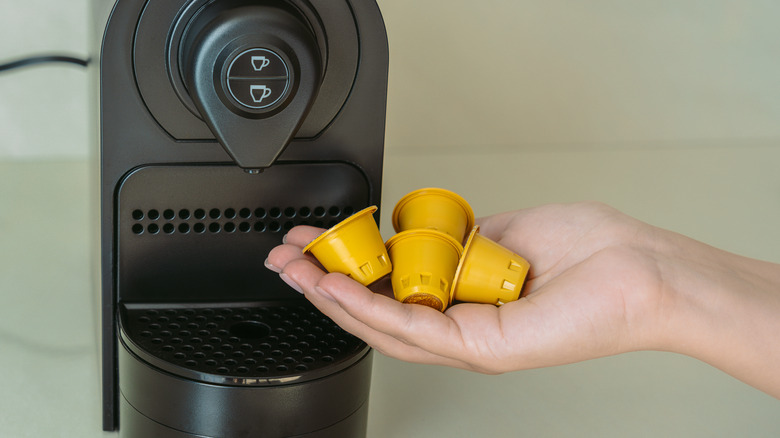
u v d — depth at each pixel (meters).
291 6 0.41
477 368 0.45
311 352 0.44
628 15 1.12
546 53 1.11
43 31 0.92
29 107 0.95
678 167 1.09
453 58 1.07
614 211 0.51
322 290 0.41
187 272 0.49
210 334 0.45
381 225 0.81
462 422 0.53
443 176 0.98
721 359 0.44
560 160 1.09
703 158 1.14
